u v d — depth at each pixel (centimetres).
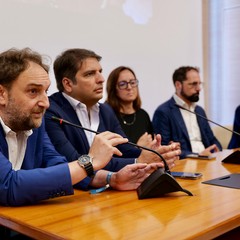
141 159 161
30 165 137
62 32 290
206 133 305
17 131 132
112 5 325
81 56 184
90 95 184
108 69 325
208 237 89
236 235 123
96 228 92
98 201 119
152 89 363
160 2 366
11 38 262
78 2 300
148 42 357
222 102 419
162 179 121
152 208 108
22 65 120
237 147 287
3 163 116
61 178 115
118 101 273
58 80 192
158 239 83
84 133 182
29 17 270
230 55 410
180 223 93
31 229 95
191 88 297
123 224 94
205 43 416
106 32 321
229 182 140
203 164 183
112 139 126
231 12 405
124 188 134
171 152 159
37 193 113
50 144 150
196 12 405
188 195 122
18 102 121
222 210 104
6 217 104
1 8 256
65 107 183
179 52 389
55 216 103
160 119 294
